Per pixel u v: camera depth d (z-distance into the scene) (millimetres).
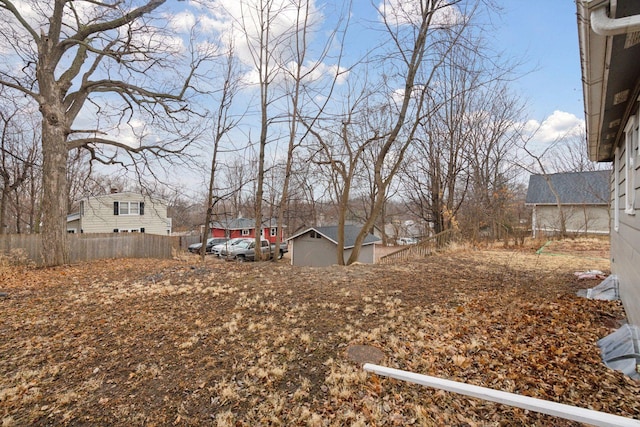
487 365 3256
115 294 6090
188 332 4277
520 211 24469
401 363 3373
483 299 5480
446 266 9039
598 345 3482
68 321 4691
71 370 3344
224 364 3439
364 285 6758
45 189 9328
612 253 6754
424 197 18172
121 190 24266
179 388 3016
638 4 1855
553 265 8883
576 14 2148
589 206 19984
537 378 2975
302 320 4699
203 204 20734
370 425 2498
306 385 3012
